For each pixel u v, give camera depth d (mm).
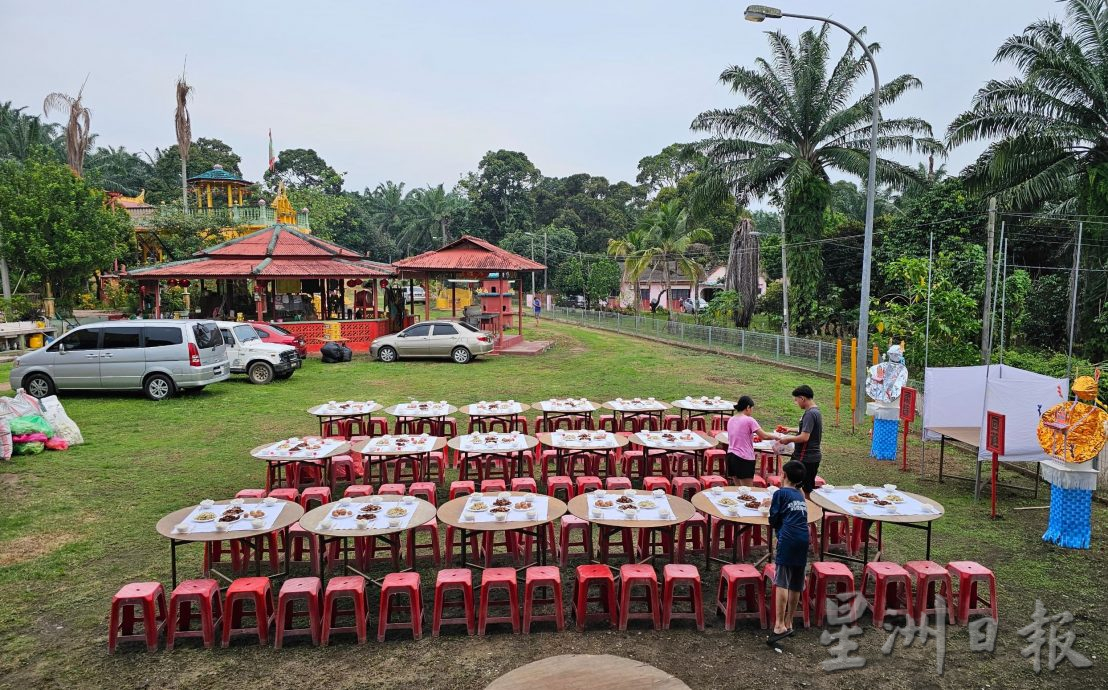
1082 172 20484
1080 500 7969
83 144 40562
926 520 6441
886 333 21281
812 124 27219
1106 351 20562
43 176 29406
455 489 8641
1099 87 19344
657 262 50031
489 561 7246
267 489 9422
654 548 7535
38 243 28406
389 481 10547
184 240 35812
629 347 29453
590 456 10406
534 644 5836
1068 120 20156
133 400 15641
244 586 5812
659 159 77562
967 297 18328
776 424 14781
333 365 22547
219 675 5344
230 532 5898
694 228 41938
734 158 27859
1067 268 23734
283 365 18859
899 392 12000
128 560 7414
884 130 26438
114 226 31203
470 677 5320
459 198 72562
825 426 14938
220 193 49531
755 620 6293
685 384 19312
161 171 66000
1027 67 20484
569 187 80938
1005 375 9883
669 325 32688
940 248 24250
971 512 9320
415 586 5879
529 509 6527
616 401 12711
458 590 6910
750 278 33562
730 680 5301
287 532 6965
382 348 23672
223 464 11000
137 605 6570
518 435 9555
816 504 6848
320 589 6273
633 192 81312
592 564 6816
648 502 6707
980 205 24172
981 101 21078
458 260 26406
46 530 8195
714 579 7211
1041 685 5277
